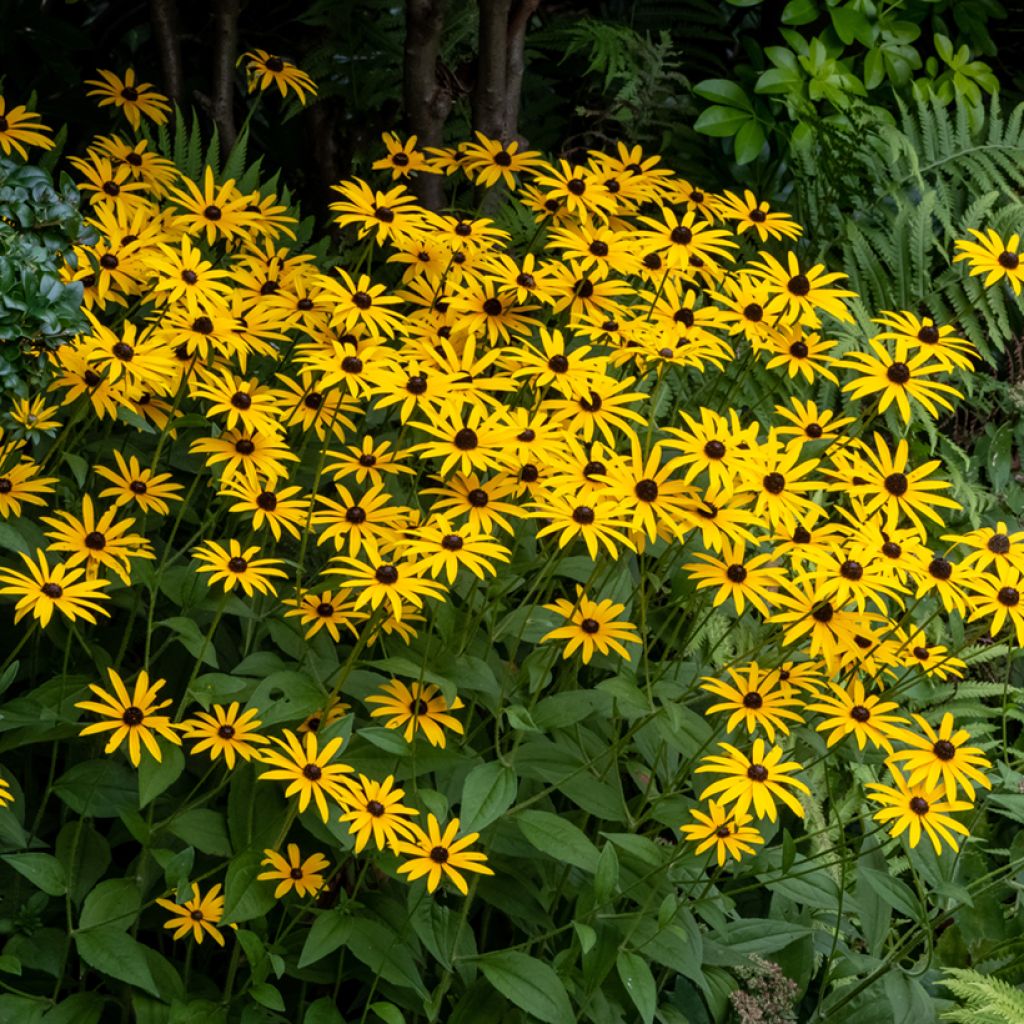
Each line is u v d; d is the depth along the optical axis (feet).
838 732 7.77
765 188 14.80
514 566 8.58
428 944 7.48
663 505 7.79
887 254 13.41
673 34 15.19
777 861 8.72
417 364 8.32
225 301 8.61
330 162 13.91
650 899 7.84
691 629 8.96
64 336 7.64
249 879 7.43
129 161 10.78
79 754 8.27
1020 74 15.62
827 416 8.98
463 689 8.45
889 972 8.64
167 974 7.67
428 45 12.01
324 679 8.18
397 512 8.02
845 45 14.26
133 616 8.05
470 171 10.72
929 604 10.92
